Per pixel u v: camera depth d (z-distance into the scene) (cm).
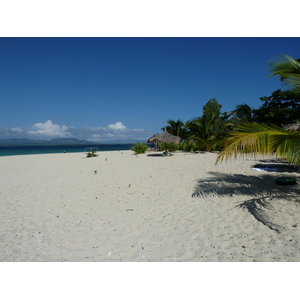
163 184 761
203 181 765
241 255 306
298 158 451
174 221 440
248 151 451
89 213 510
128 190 706
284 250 309
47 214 511
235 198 555
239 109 2116
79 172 1127
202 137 2064
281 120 1516
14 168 1375
